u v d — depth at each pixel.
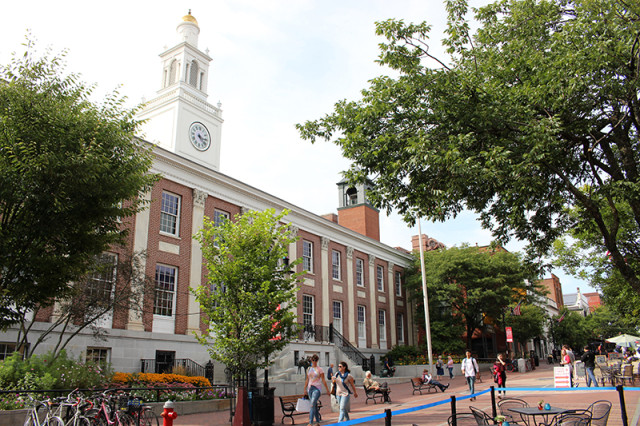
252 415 13.91
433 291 44.66
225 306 15.19
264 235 15.91
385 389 19.50
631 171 10.80
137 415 11.52
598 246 25.67
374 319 42.16
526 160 9.41
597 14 10.34
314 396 12.66
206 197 27.81
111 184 11.53
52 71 11.70
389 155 11.14
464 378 34.03
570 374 21.03
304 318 34.12
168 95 36.53
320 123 12.23
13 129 10.28
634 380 20.52
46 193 10.29
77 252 11.70
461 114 10.70
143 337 22.52
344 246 40.53
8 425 11.19
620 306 30.64
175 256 25.12
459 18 11.65
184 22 40.16
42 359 14.80
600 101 10.88
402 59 11.17
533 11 11.80
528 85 10.59
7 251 10.38
